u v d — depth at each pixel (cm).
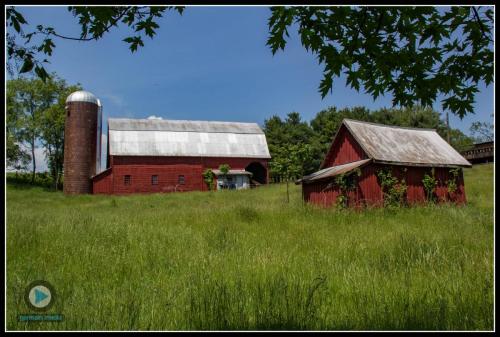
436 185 2298
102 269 564
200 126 5403
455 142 6681
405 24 422
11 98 5956
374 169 2098
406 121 6688
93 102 4944
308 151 3319
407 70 444
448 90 443
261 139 5447
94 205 3128
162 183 4750
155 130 5034
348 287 455
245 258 618
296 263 579
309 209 1540
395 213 1492
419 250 651
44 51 394
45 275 527
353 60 433
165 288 466
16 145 5875
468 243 756
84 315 380
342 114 7031
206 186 4888
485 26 412
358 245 757
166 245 760
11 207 2762
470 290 436
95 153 4966
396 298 411
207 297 409
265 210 1504
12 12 364
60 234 844
